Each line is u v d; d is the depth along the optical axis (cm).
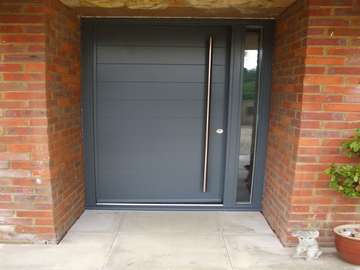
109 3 269
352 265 240
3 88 245
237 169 337
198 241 277
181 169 346
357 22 235
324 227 261
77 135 317
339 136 247
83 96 326
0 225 262
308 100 243
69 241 273
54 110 261
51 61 253
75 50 307
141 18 314
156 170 346
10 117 247
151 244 270
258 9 283
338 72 240
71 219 302
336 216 259
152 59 331
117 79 333
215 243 273
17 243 264
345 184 237
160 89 336
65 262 241
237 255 254
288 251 261
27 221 261
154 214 333
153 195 349
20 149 251
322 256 252
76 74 312
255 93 331
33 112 246
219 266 239
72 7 282
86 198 342
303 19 245
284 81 285
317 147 249
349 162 249
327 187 255
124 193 348
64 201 284
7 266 235
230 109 327
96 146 341
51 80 254
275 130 306
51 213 260
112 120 339
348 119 245
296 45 258
